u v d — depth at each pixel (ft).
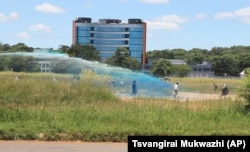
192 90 188.75
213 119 49.47
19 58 188.03
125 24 627.46
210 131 41.14
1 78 81.20
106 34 634.43
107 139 38.60
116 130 39.78
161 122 45.14
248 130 42.19
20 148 34.78
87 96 68.74
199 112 52.65
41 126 40.96
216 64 588.91
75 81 76.89
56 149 34.71
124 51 502.38
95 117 46.98
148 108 54.49
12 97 64.75
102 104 61.57
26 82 73.31
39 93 67.05
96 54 484.74
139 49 624.59
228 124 45.68
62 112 49.32
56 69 165.99
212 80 259.60
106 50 635.66
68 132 39.14
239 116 51.55
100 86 74.02
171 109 54.13
